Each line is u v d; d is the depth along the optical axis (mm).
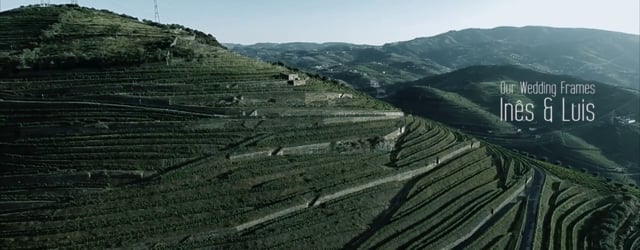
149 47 125250
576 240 101500
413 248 83688
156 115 97250
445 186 108000
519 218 104562
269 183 88812
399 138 122438
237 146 94500
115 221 74250
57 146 85688
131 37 135500
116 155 85000
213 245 74125
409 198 98125
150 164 85250
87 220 73625
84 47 119500
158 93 103688
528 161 150500
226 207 81250
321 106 120938
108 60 110062
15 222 72438
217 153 91250
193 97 103938
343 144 107000
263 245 76312
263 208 82500
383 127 120875
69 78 104562
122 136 90125
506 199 111125
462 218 96500
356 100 137125
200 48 139500
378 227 88125
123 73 108625
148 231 73500
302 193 88812
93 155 84125
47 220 73188
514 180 123625
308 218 84625
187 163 87688
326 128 110688
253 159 93375
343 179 96062
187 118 98625
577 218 112500
